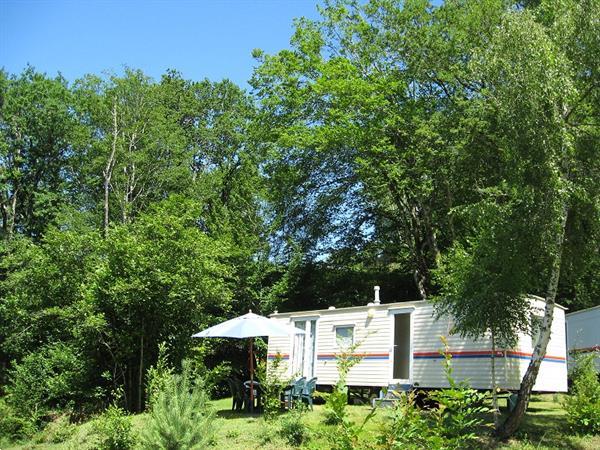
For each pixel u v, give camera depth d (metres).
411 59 24.05
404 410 6.75
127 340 17.08
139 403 16.66
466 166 21.50
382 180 24.98
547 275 11.88
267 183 28.62
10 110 33.25
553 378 14.41
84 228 28.56
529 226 10.57
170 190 32.47
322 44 26.12
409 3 24.44
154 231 17.98
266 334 14.09
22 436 15.04
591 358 14.27
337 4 26.75
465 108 21.39
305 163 27.16
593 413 11.12
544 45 10.20
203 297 17.92
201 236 18.59
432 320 15.09
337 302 30.58
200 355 17.62
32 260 19.00
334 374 16.89
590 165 10.86
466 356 14.13
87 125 33.06
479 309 11.48
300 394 13.82
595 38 10.54
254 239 27.42
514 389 13.30
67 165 34.38
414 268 27.66
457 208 12.95
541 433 11.15
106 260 17.67
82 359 17.06
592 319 18.58
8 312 19.27
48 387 16.70
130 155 30.11
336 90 23.48
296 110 25.56
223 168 34.66
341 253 30.59
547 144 10.14
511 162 10.90
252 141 29.38
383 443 6.52
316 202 28.78
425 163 23.25
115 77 31.62
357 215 30.17
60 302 18.44
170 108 37.03
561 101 10.45
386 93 24.06
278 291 26.97
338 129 23.47
